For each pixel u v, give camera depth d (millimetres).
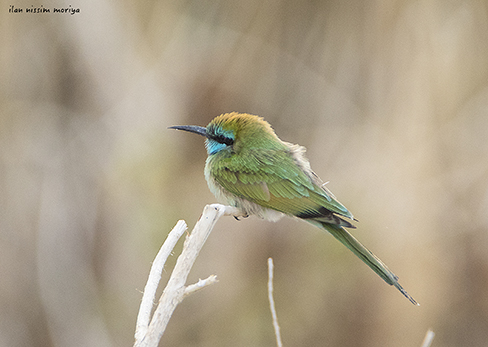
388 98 12164
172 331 12414
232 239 12703
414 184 12008
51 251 11633
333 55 12555
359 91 12453
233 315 12477
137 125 12477
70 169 12023
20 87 11672
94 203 12117
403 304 12125
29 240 11531
